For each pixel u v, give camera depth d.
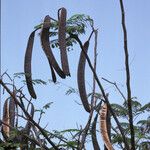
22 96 8.73
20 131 8.51
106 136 8.09
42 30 7.31
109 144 8.02
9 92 7.57
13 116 8.93
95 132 8.24
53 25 7.38
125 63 7.01
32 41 7.83
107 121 8.20
